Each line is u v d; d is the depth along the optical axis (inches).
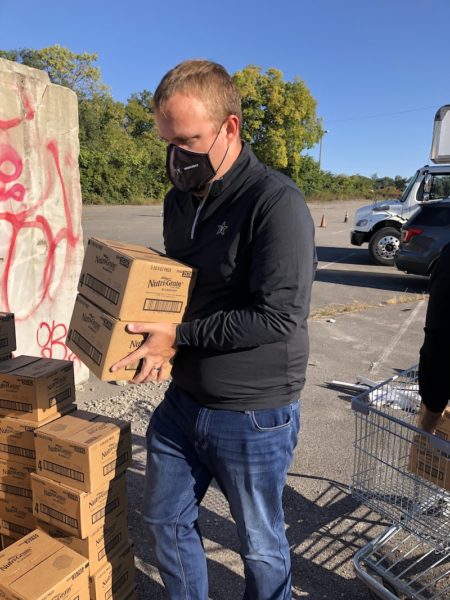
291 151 1766.7
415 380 127.7
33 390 89.7
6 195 151.0
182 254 75.4
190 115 65.0
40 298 167.2
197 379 71.4
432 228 360.2
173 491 77.4
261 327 64.8
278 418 70.9
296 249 63.7
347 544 112.7
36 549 81.0
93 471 81.4
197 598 80.2
